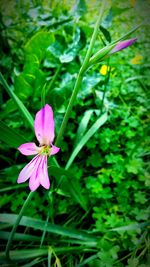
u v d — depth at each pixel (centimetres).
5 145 17
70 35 19
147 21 25
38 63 16
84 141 15
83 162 18
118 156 17
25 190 16
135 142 18
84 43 17
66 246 14
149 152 17
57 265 12
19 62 20
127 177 16
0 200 15
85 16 23
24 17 21
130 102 20
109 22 16
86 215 16
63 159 17
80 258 13
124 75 21
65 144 17
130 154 16
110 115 18
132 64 22
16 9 22
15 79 16
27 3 22
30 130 17
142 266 11
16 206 15
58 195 16
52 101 17
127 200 15
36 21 21
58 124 17
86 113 16
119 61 22
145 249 12
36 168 9
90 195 16
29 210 15
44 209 15
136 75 22
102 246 12
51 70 20
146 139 18
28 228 15
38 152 9
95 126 15
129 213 14
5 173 16
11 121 17
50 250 13
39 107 17
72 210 16
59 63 18
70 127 17
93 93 18
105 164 17
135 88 20
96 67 20
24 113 13
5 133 11
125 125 19
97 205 16
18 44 19
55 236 14
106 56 10
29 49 16
